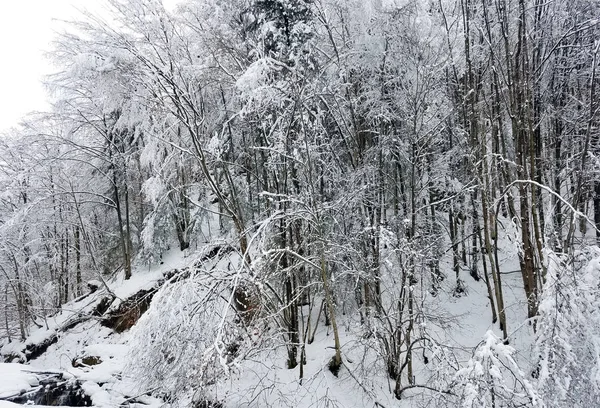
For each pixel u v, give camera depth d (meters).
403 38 10.34
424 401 8.38
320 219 9.84
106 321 16.50
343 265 10.02
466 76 11.18
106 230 21.06
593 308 6.39
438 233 12.17
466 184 11.09
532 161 9.44
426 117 11.21
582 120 11.39
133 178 19.33
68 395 9.34
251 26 11.23
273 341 9.80
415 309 9.45
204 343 8.27
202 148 11.23
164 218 17.17
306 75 10.32
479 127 11.45
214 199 17.94
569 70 11.63
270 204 12.03
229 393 9.50
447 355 7.91
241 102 11.63
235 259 12.49
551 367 6.28
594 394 5.99
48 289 18.77
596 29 10.17
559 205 11.18
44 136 17.55
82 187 19.28
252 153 13.72
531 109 9.92
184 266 10.21
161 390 8.55
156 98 11.12
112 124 17.86
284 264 10.94
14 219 16.28
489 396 6.07
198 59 12.42
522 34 9.80
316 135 10.59
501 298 10.14
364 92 11.32
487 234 10.55
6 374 9.70
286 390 9.63
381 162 10.94
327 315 12.75
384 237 8.55
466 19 10.23
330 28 11.26
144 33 10.63
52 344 16.72
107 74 11.09
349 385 9.54
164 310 8.28
